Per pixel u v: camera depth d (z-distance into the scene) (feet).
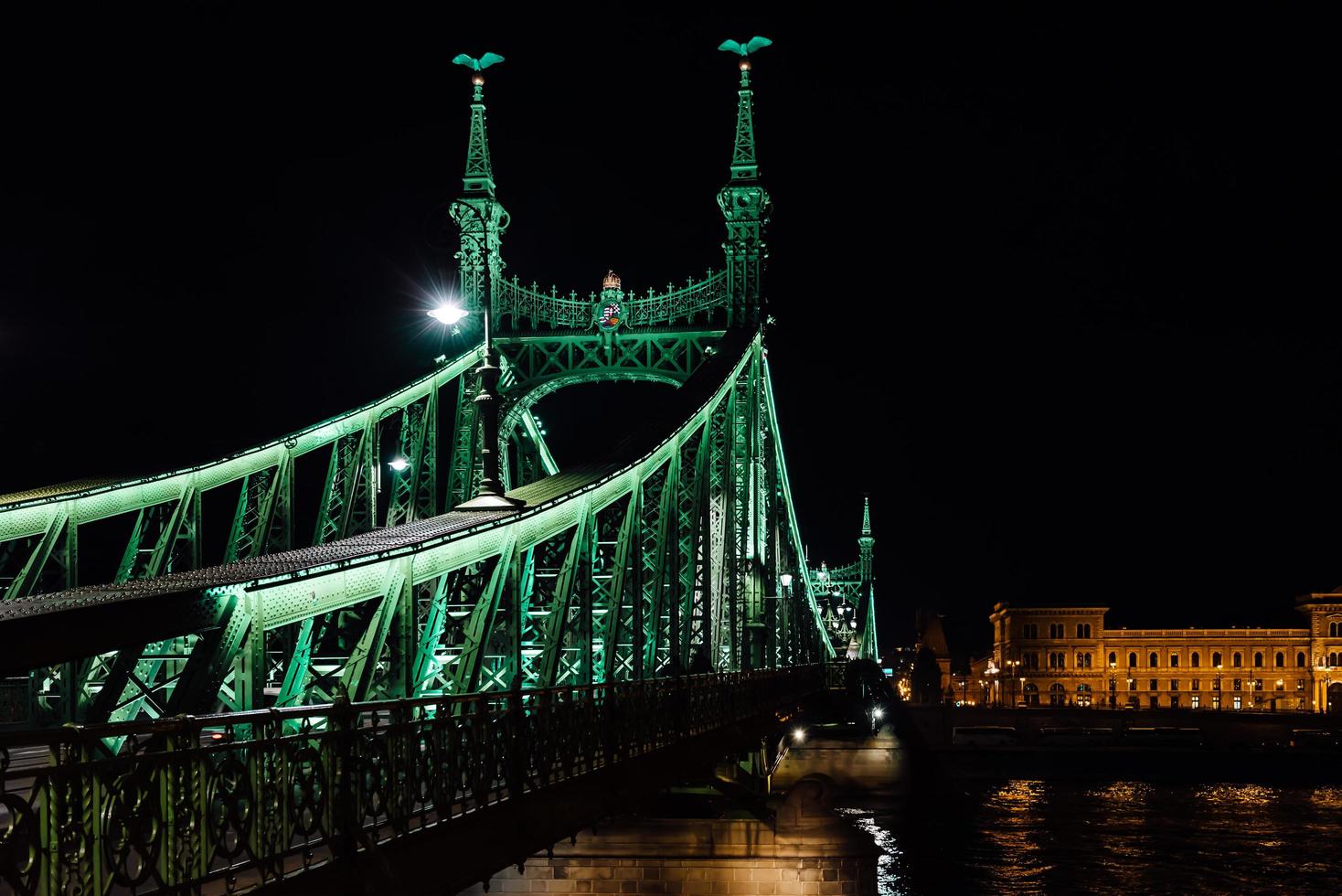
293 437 129.18
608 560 118.32
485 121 168.55
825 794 110.73
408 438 153.58
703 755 96.32
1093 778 346.74
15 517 93.56
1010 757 363.56
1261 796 299.99
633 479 101.14
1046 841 218.79
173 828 31.65
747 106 170.60
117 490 103.60
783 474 195.31
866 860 108.37
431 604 65.31
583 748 65.36
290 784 36.81
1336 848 214.90
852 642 422.82
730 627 146.51
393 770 43.11
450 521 70.03
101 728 29.58
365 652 55.88
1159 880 184.24
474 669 66.90
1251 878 186.60
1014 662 629.92
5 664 36.09
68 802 28.60
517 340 163.73
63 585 97.66
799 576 215.10
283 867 36.50
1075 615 626.23
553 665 80.48
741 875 106.63
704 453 131.95
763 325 168.96
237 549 122.72
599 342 165.07
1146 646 619.67
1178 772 358.64
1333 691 590.96
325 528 138.00
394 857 42.78
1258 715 424.46
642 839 107.76
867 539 439.63
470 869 49.42
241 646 46.96
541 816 57.82
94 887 28.89
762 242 170.81
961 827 235.81
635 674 100.42
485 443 77.61
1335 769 357.41
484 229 82.53
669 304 167.02
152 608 41.86
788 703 156.56
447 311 85.66
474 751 50.42
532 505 76.79
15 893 26.53
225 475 119.34
